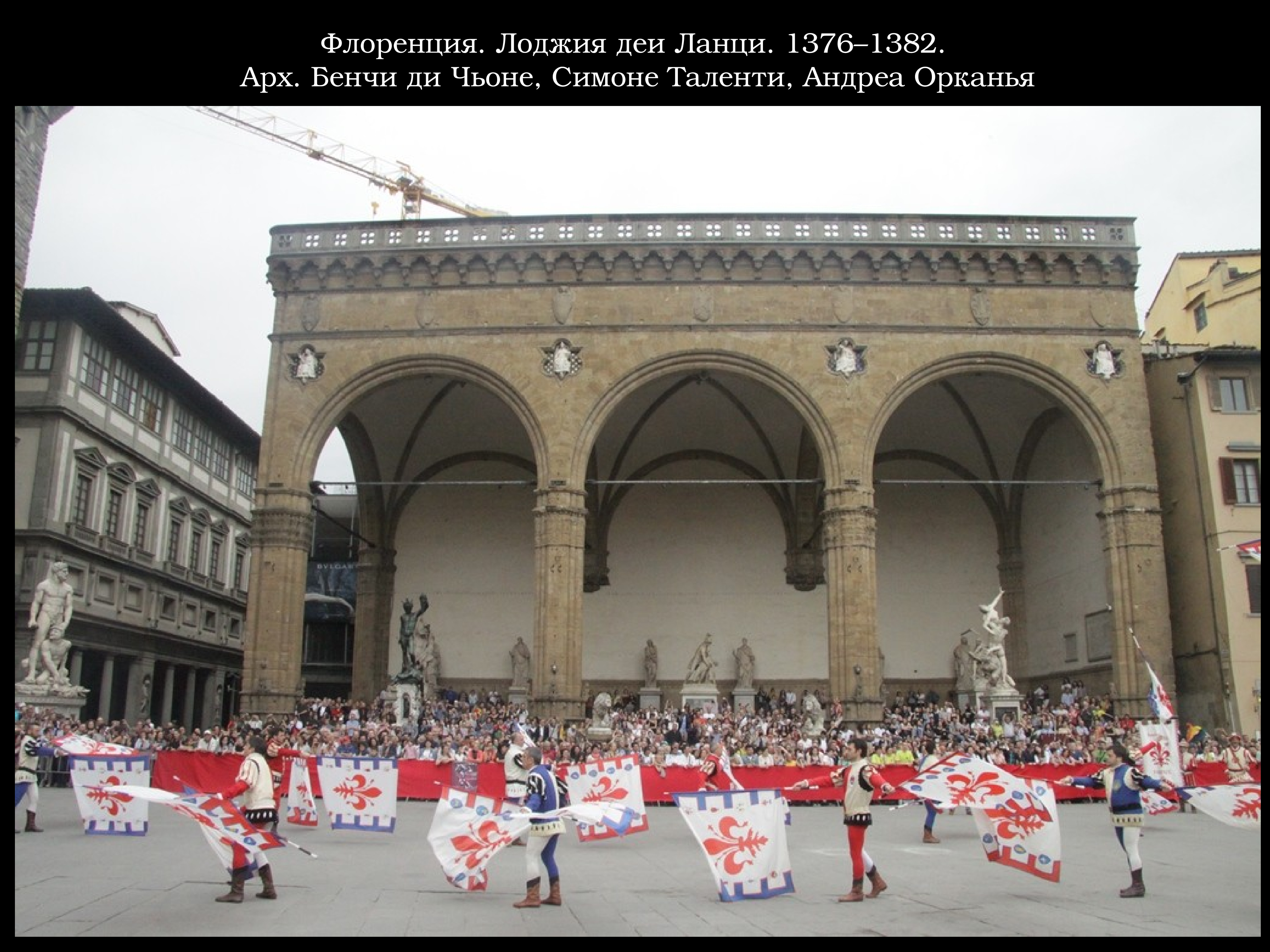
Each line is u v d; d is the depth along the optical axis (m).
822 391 39.56
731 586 50.72
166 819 23.20
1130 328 40.34
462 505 51.97
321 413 40.12
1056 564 46.25
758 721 39.34
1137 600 37.84
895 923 11.34
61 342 45.28
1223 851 18.64
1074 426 40.72
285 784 26.94
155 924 10.88
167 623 55.41
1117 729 34.88
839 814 27.00
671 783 28.25
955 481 41.75
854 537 38.12
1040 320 40.41
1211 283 51.44
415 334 40.50
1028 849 13.31
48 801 26.27
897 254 40.56
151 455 53.78
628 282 40.62
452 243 41.25
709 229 41.28
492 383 40.09
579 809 12.83
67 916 11.28
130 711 51.00
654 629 50.34
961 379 45.81
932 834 20.20
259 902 12.38
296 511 39.25
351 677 63.44
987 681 39.16
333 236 41.81
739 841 13.11
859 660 37.16
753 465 51.78
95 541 47.38
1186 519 39.97
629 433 49.44
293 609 38.59
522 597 50.75
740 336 40.03
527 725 34.25
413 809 27.08
